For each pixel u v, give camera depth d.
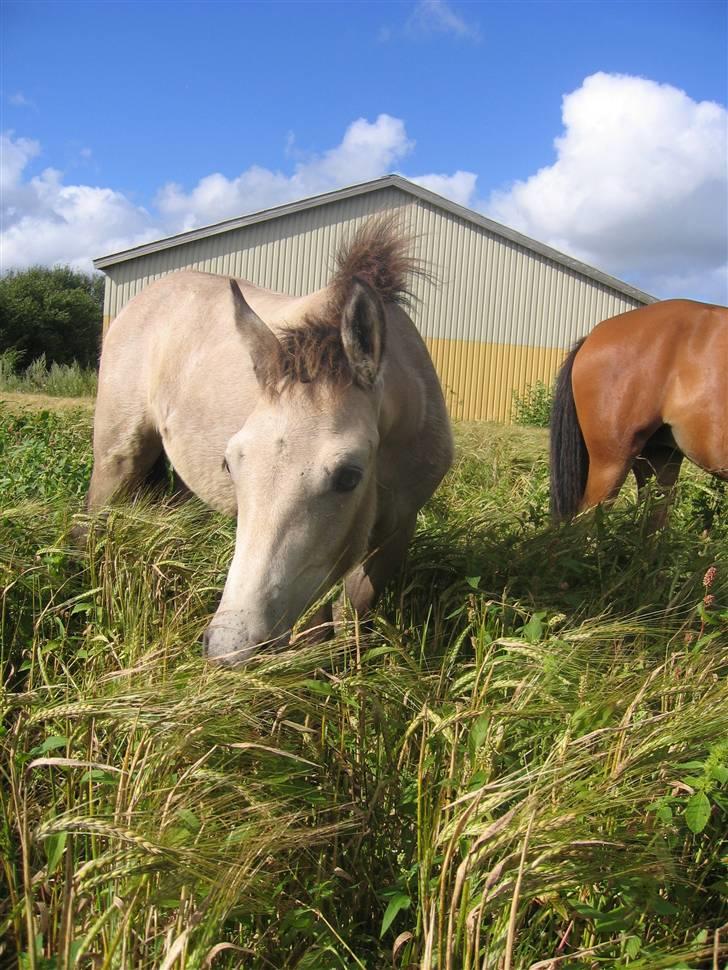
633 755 1.77
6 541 3.24
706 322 4.77
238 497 2.49
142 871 1.35
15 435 6.88
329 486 2.43
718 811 1.96
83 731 1.97
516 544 3.77
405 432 3.23
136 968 1.53
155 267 20.58
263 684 1.86
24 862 1.48
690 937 1.74
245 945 1.70
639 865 1.60
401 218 3.54
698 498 4.72
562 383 5.25
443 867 1.53
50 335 35.25
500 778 1.82
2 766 2.00
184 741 1.77
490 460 7.26
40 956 1.49
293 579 2.38
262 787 1.86
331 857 1.90
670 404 4.84
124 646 2.57
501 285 21.75
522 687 2.06
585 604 3.16
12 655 2.82
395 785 2.00
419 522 4.76
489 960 1.50
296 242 20.81
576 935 1.74
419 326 21.56
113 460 4.38
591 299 22.06
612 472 5.07
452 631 3.06
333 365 2.55
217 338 3.75
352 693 2.23
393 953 1.62
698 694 2.11
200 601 2.90
